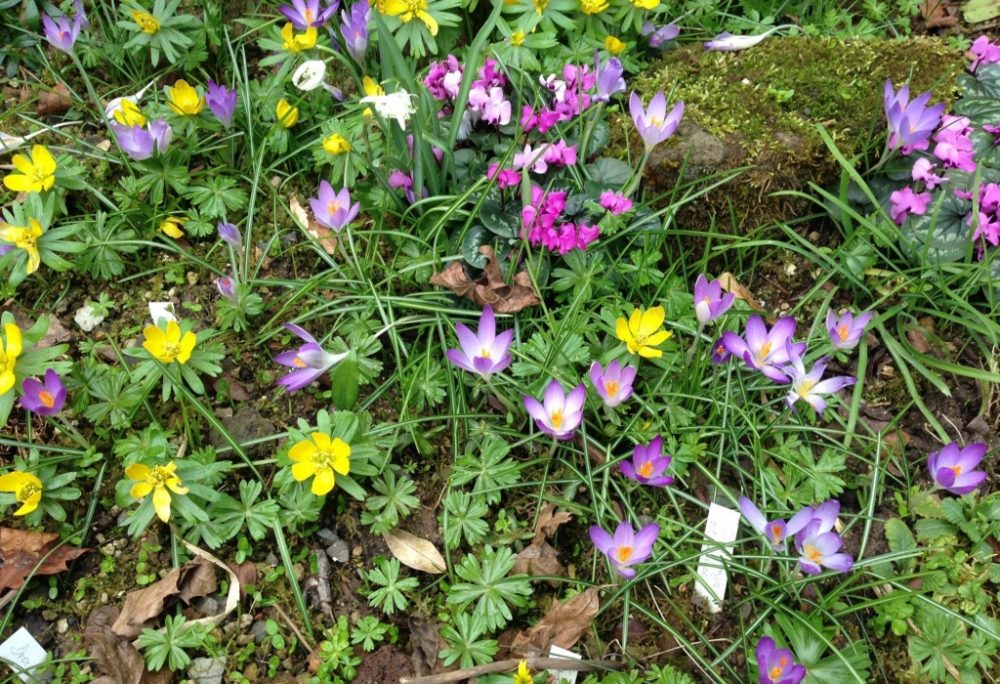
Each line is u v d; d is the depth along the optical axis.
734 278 0.73
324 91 0.79
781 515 0.59
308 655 0.55
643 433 0.61
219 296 0.70
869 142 0.74
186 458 0.59
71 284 0.69
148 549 0.58
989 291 0.67
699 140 0.73
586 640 0.55
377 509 0.59
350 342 0.65
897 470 0.63
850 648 0.54
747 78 0.78
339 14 0.83
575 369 0.63
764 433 0.63
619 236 0.68
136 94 0.79
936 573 0.57
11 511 0.59
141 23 0.76
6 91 0.82
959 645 0.55
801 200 0.74
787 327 0.58
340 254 0.72
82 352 0.66
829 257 0.73
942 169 0.73
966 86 0.80
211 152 0.76
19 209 0.66
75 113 0.80
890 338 0.68
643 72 0.83
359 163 0.72
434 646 0.54
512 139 0.75
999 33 0.91
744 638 0.53
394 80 0.68
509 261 0.69
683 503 0.61
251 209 0.69
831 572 0.54
